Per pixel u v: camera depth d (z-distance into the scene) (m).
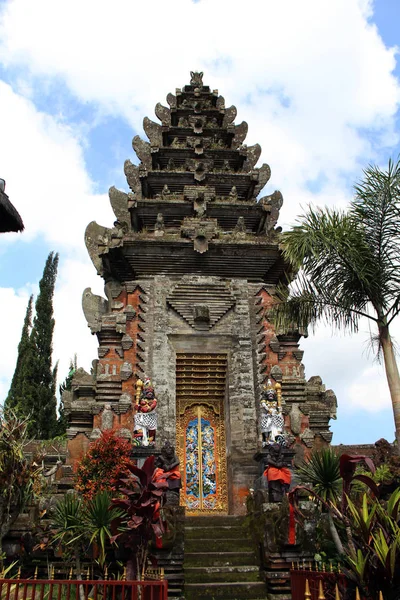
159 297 18.91
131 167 22.12
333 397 18.73
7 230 8.00
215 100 25.20
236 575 11.59
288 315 12.51
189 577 11.48
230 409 17.64
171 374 17.89
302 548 11.20
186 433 18.06
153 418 15.50
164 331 18.39
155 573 10.21
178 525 11.20
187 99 24.88
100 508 10.69
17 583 6.98
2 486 10.88
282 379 18.19
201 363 18.36
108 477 13.32
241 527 13.60
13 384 32.12
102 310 19.09
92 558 11.38
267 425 15.71
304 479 13.07
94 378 17.86
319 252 11.69
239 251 19.22
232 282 19.47
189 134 23.53
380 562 6.94
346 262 11.78
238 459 16.89
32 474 12.17
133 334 18.28
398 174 11.89
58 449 18.19
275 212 21.67
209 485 17.48
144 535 9.24
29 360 31.27
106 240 19.14
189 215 20.70
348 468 7.98
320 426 18.22
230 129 23.59
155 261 19.16
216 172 21.89
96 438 16.11
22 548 11.36
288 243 11.98
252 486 16.53
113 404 17.02
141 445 14.95
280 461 12.99
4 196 7.57
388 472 13.16
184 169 22.31
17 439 11.84
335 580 7.45
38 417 29.28
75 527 10.79
